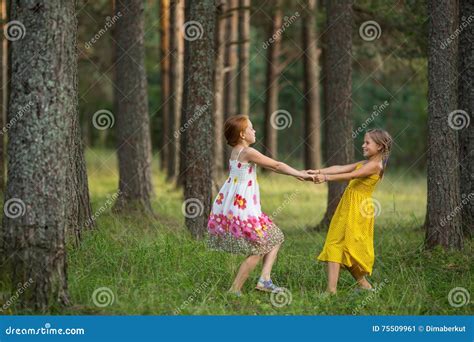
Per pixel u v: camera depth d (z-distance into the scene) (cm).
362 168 651
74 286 604
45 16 545
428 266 766
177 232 895
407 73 1584
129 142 1191
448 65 804
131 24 1215
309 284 703
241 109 1920
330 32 1137
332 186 1138
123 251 720
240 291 639
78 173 828
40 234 549
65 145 558
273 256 641
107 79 2355
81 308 564
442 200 811
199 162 922
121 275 665
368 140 661
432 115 814
